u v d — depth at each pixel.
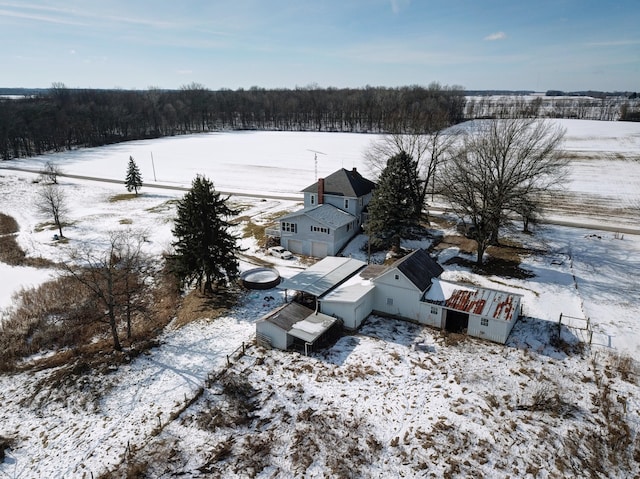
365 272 37.03
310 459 20.44
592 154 103.38
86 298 38.12
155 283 41.91
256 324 30.31
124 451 21.45
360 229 53.00
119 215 64.94
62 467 20.73
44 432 23.19
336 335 31.48
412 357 28.48
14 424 23.88
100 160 113.75
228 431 22.45
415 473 19.67
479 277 39.97
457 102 171.50
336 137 148.50
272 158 110.94
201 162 108.00
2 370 29.03
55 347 31.95
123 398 25.45
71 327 34.12
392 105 159.75
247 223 57.78
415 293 32.50
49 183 87.56
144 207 69.62
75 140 141.50
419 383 25.80
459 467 19.95
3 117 120.88
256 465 20.11
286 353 29.27
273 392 25.27
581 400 24.20
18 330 33.38
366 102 172.50
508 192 41.03
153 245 51.09
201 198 35.31
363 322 33.34
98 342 32.12
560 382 25.67
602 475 19.59
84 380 27.03
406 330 32.06
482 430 22.09
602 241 48.59
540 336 30.52
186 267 36.09
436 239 50.41
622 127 151.00
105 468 20.52
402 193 44.66
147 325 34.25
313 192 53.34
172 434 22.39
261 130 177.00
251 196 74.06
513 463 20.16
